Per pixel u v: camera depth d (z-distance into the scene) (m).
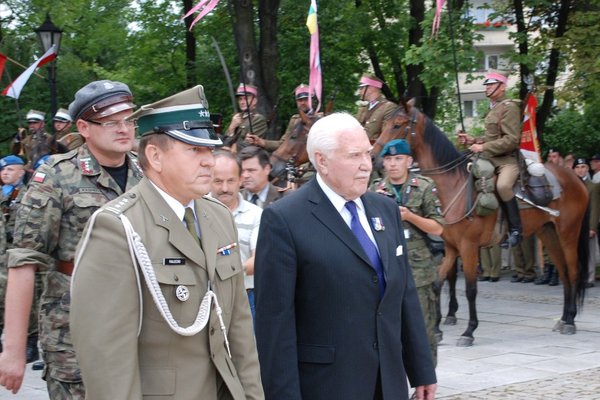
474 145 10.62
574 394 7.96
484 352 10.02
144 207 3.41
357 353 4.18
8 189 10.41
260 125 11.70
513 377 8.70
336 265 4.19
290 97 19.83
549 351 10.05
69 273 4.46
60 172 4.48
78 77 23.14
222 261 3.55
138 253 3.26
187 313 3.36
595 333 11.29
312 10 10.99
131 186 4.61
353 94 20.98
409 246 7.43
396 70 21.25
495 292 15.45
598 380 8.53
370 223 4.37
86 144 4.59
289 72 19.89
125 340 3.21
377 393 4.26
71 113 4.49
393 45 20.16
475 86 38.72
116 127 4.44
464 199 10.45
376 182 7.94
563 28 19.11
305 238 4.22
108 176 4.54
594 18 17.59
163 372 3.30
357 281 4.20
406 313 4.46
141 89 22.36
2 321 7.07
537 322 12.22
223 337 3.48
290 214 4.27
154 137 3.43
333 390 4.16
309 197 4.33
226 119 20.36
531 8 19.92
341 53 20.48
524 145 12.37
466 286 10.55
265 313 4.20
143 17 21.75
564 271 11.48
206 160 3.46
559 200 11.38
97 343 3.19
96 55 24.22
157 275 3.30
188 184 3.43
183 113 3.43
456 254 10.87
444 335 11.20
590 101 19.11
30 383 8.84
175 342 3.32
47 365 4.48
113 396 3.14
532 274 16.72
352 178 4.22
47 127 21.80
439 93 19.83
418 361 4.44
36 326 8.88
